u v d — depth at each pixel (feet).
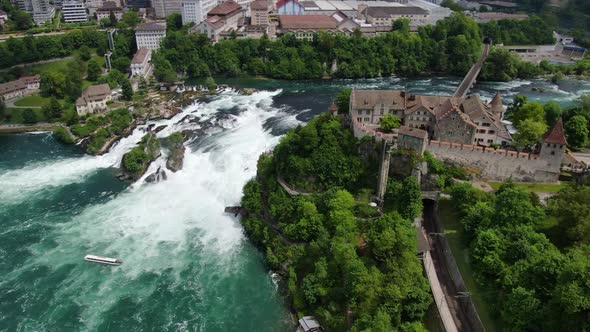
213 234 437.58
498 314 282.77
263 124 610.65
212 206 476.95
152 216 464.65
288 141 458.09
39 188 519.60
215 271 391.65
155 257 407.03
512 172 420.77
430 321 301.84
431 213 414.62
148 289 371.56
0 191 513.45
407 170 421.18
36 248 419.13
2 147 627.46
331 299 331.98
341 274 346.74
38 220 460.55
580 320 225.35
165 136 605.73
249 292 369.30
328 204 399.03
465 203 379.35
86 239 431.02
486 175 426.10
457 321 295.89
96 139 611.47
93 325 337.72
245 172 503.20
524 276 275.18
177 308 353.31
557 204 329.31
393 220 354.13
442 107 472.44
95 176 545.85
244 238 432.66
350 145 444.14
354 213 404.57
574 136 479.00
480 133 458.09
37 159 590.55
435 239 378.53
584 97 553.23
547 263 262.88
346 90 514.68
